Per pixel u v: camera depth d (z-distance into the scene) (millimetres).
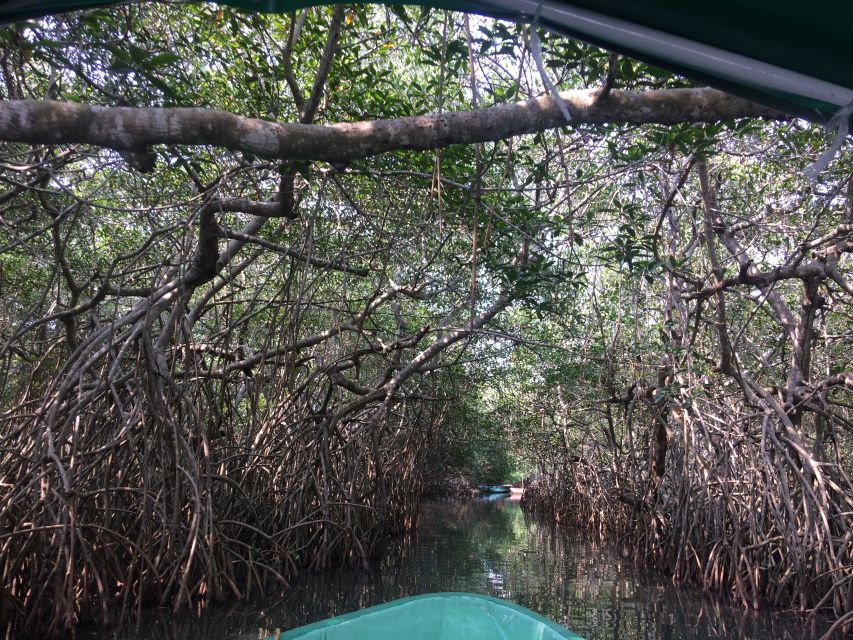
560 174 10477
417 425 19156
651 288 15055
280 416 11672
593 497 19672
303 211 10242
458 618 3633
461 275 11609
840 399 14312
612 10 1591
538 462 26688
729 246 10711
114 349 9094
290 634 3705
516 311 14867
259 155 3223
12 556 7746
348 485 13664
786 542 10258
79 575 8281
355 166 7359
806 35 1522
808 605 9953
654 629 8977
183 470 9070
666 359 13047
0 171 6848
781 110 1805
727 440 11945
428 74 9469
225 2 1783
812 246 8797
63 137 2785
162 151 6500
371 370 19297
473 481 37031
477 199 4090
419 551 14961
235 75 8141
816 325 13766
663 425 14086
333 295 14133
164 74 6711
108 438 9125
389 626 3619
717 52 1610
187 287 8547
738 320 13773
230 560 9898
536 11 1640
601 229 11750
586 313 16250
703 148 7078
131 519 9281
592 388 18375
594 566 13773
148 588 8992
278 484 11945
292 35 6328
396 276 13711
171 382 9086
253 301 11547
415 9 7559
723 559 11367
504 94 7375
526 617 3639
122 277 9422
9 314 12688
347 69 7492
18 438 8969
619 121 3590
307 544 11945
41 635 7641
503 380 20094
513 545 16578
